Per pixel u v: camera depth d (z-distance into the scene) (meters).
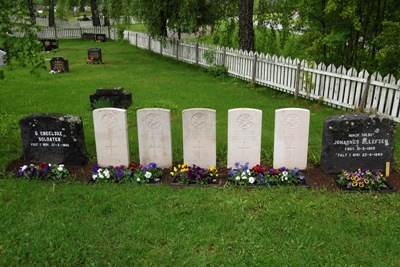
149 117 7.02
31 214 5.57
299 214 5.55
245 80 15.86
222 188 6.41
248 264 4.57
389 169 6.83
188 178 6.62
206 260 4.63
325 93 12.05
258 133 6.90
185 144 7.11
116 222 5.40
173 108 11.37
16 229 5.21
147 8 20.75
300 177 6.54
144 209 5.75
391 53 10.52
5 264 4.57
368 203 5.87
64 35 37.22
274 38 19.33
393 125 6.66
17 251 4.77
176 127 9.75
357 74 10.98
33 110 11.33
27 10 8.37
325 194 6.18
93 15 39.44
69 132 7.17
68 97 12.98
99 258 4.67
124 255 4.73
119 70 18.73
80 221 5.42
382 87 10.24
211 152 7.11
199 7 19.95
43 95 13.24
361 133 6.70
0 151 8.08
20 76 16.64
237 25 22.33
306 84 12.54
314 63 12.19
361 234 5.11
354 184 6.29
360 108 10.60
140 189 6.37
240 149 7.04
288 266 4.52
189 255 4.73
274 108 11.59
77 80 16.08
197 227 5.27
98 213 5.62
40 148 7.34
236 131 6.95
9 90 13.98
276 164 7.12
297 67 12.80
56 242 4.93
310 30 13.00
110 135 7.13
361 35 11.98
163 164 7.29
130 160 7.68
